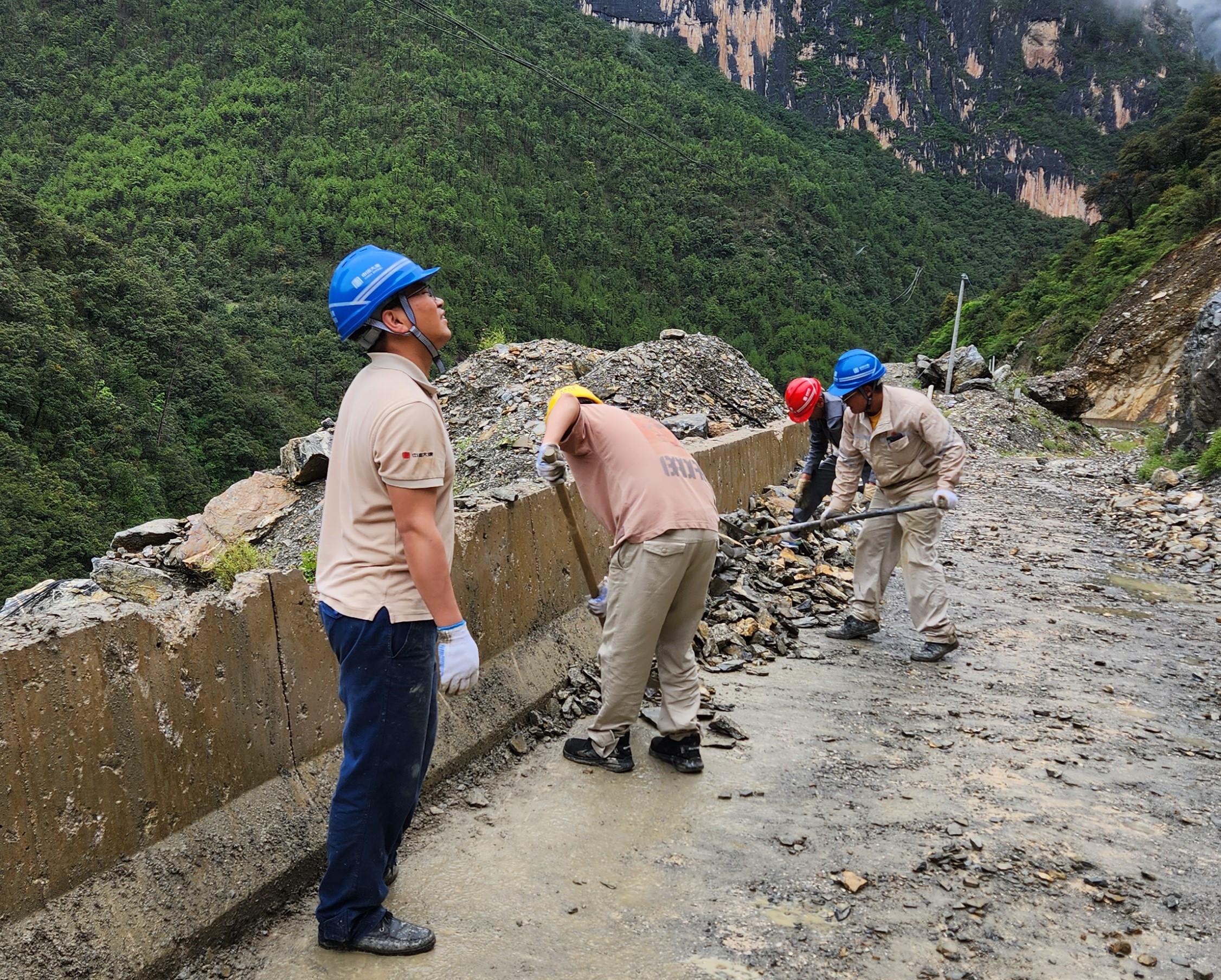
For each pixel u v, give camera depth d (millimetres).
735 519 6707
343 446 2441
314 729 3047
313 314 119375
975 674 5160
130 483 65188
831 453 8367
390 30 198750
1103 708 4688
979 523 10375
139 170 153000
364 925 2514
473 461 11078
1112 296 59031
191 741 2549
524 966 2463
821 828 3314
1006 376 29953
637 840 3188
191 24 196750
